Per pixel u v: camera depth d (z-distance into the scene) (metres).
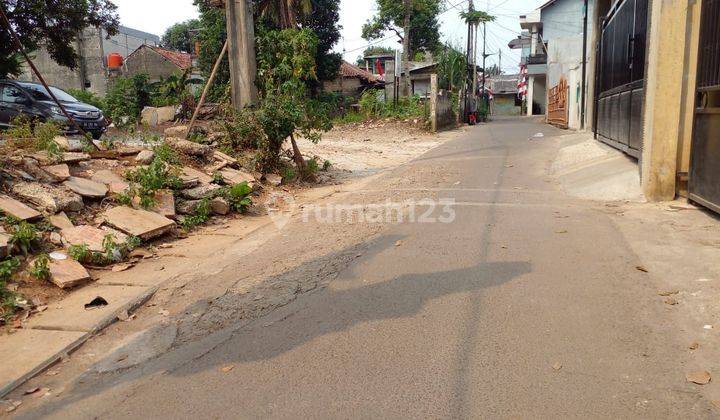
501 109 60.88
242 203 8.28
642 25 8.12
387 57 51.75
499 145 15.75
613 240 5.54
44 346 4.04
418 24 43.94
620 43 9.88
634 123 8.40
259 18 23.78
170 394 3.29
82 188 7.10
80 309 4.73
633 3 8.79
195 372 3.54
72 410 3.21
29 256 5.51
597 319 3.87
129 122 19.83
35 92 14.24
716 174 5.82
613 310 3.99
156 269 5.82
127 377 3.56
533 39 45.97
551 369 3.27
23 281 5.12
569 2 41.09
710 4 6.03
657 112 6.80
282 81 11.39
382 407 2.99
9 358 3.87
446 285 4.64
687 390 3.00
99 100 29.88
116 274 5.67
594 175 8.76
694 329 3.64
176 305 4.74
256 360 3.62
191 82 28.67
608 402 2.93
